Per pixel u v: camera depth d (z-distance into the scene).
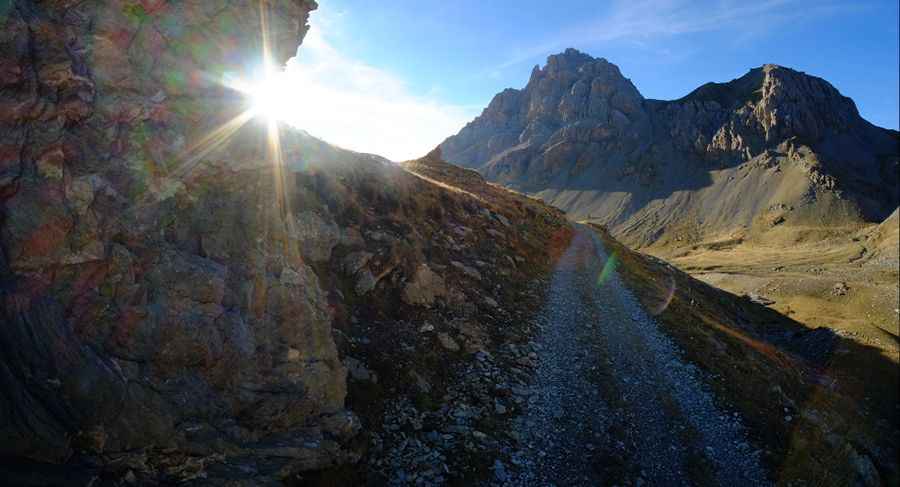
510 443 16.88
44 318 8.12
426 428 16.27
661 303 42.09
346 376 15.68
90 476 7.84
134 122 10.33
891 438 36.03
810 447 22.20
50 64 8.74
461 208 40.91
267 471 10.59
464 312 25.08
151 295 10.01
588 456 17.25
